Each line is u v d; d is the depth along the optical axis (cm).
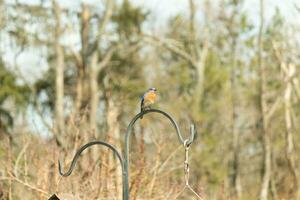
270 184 4281
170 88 4588
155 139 2136
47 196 1873
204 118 4456
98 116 3809
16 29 4053
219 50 4894
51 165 1992
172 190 1997
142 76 4453
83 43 4066
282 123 4578
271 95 4688
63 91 4122
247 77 5022
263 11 4378
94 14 4203
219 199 2436
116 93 3972
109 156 1933
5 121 3934
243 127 4788
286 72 4250
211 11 4684
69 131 2086
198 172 3966
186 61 4659
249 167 4709
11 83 4019
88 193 1892
